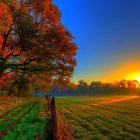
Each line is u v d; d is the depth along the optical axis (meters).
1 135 13.12
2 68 29.33
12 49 30.16
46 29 31.39
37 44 28.88
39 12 31.27
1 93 62.53
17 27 27.44
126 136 15.83
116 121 22.94
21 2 28.64
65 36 31.45
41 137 11.32
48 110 27.00
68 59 32.28
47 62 31.30
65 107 43.72
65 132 12.11
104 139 14.45
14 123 17.42
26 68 32.81
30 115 22.73
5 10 21.81
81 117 26.09
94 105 51.53
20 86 64.44
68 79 35.66
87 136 15.05
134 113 31.88
